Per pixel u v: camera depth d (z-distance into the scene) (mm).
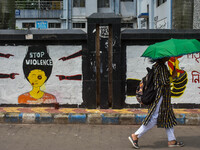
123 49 6746
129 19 28500
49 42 6770
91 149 4715
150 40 6703
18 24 28469
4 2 8836
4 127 5902
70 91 6832
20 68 6840
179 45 4449
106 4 28594
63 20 28312
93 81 6688
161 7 19719
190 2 8688
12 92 6887
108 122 6172
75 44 6742
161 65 4633
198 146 4891
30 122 6152
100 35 6609
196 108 6879
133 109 6758
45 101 6887
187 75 6820
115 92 6699
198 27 12617
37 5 28969
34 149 4688
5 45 6797
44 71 6828
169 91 4656
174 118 4770
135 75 6785
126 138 5316
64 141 5105
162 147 4844
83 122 6168
